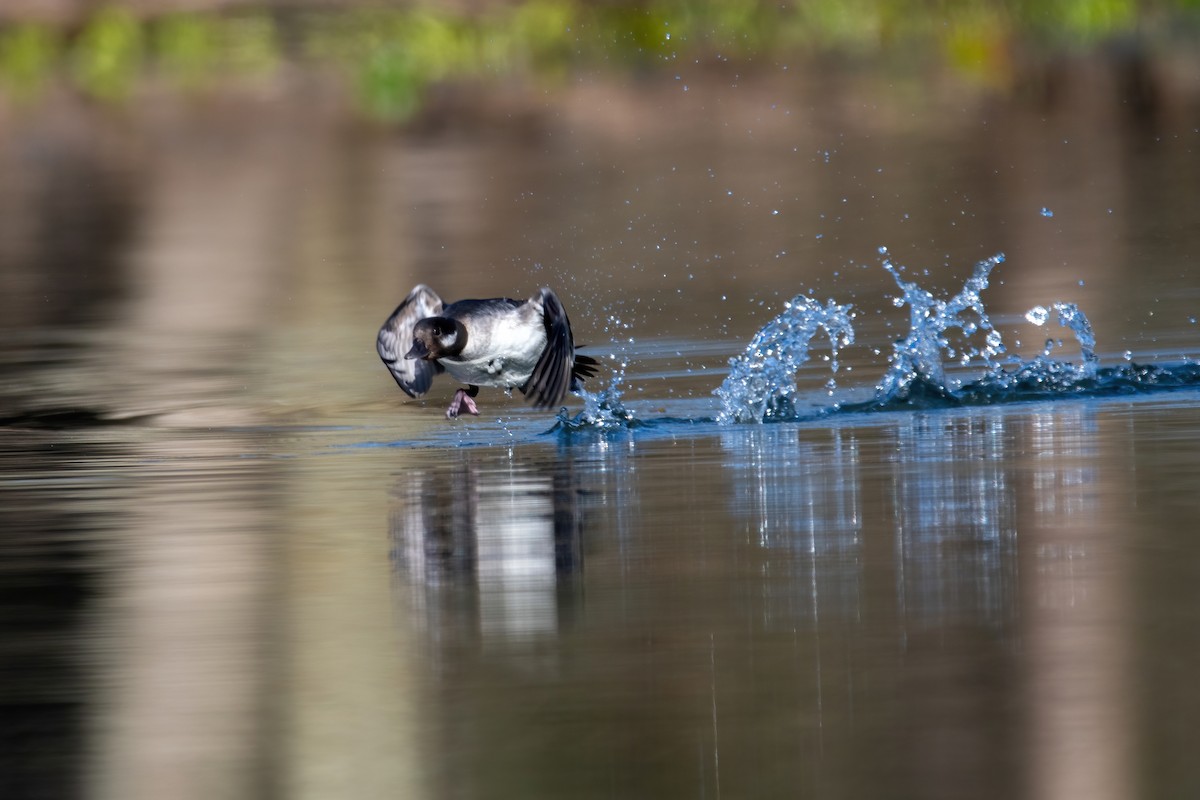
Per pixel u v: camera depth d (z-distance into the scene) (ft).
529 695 58.13
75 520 85.05
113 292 179.83
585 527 80.48
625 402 115.44
